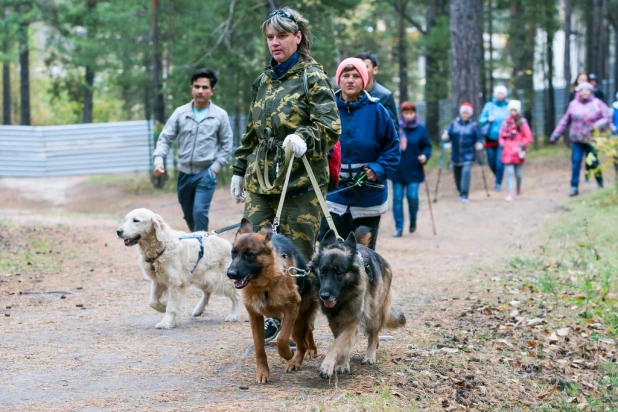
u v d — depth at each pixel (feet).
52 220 51.93
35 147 103.81
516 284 29.76
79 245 39.58
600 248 36.24
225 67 74.18
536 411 18.21
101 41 92.53
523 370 20.58
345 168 23.03
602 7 99.09
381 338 21.62
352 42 96.07
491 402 18.11
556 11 97.45
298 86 18.48
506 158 57.52
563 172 73.72
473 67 77.05
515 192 62.85
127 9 85.92
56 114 175.63
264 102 18.92
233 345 20.67
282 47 18.56
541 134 125.18
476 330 23.18
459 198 61.11
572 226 42.68
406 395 16.92
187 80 74.43
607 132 51.19
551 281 29.30
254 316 17.30
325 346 20.67
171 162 95.14
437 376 18.66
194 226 30.35
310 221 19.19
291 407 15.19
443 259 37.06
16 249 36.78
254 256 16.33
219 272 24.26
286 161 17.94
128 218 22.63
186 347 20.43
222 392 16.38
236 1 72.33
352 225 23.61
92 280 30.83
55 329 22.36
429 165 86.12
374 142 22.98
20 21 96.53
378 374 18.08
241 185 20.62
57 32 107.96
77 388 16.58
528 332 23.49
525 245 39.42
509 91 109.29
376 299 18.39
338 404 15.43
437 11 101.76
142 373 17.84
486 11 101.40
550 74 104.42
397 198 45.19
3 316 23.94
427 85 101.91
